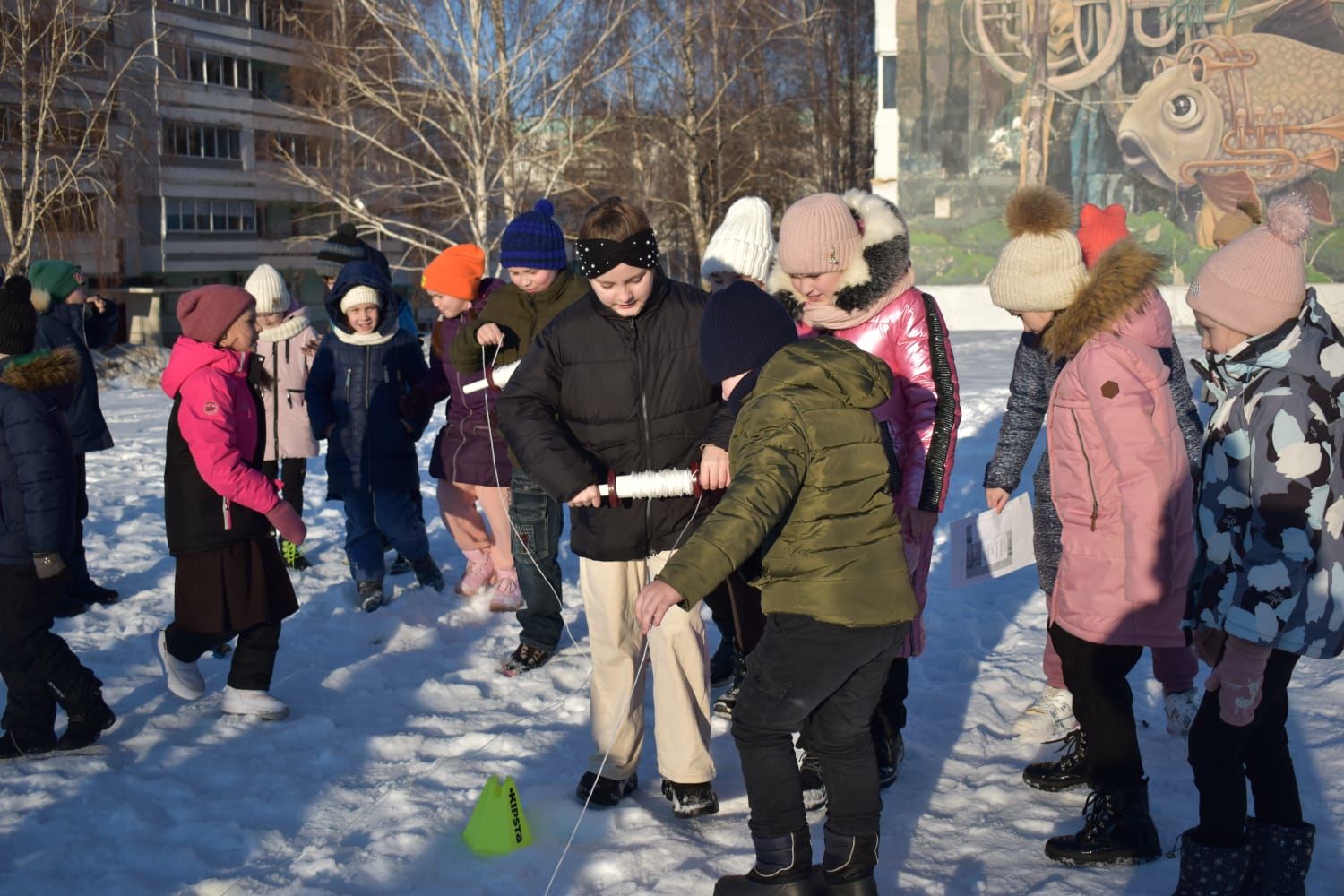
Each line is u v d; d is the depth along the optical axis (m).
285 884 3.29
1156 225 26.16
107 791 3.89
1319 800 3.61
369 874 3.33
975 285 26.88
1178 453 3.29
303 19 26.88
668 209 30.91
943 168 26.84
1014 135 26.45
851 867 2.95
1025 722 4.34
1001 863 3.33
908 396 3.79
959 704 4.64
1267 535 2.80
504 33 22.73
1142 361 3.26
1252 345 2.86
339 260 7.20
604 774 3.82
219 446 4.21
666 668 3.65
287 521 4.40
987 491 4.23
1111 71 25.97
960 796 3.81
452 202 26.78
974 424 11.38
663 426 3.74
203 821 3.68
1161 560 3.21
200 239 39.75
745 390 3.25
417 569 6.35
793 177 34.31
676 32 28.36
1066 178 26.47
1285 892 3.01
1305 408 2.78
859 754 2.96
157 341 38.31
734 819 3.68
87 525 8.00
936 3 26.45
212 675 5.08
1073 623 3.36
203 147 39.94
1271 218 2.84
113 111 34.38
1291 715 4.30
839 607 2.81
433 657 5.39
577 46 24.39
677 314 3.73
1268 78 25.28
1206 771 2.94
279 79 43.12
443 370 5.93
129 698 4.79
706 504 3.78
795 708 2.87
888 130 27.30
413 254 29.98
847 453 2.86
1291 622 2.78
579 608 6.09
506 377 4.77
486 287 5.88
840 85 35.66
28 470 3.96
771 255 4.70
